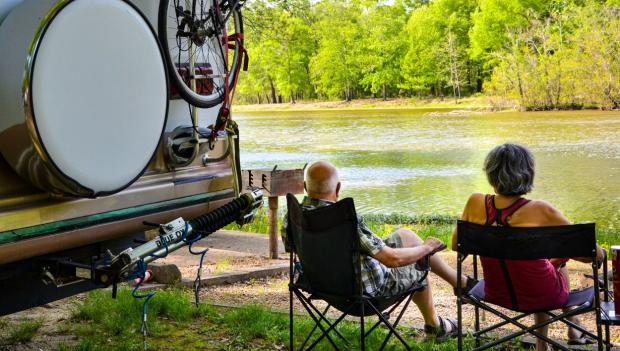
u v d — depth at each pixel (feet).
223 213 12.73
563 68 201.57
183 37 12.64
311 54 320.29
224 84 13.53
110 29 10.53
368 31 315.17
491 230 11.03
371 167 90.48
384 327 15.19
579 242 10.69
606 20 202.90
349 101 317.83
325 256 11.98
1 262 9.81
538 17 250.16
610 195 62.85
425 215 49.85
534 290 11.42
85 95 10.18
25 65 9.50
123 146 10.85
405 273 12.54
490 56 268.41
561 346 11.16
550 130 134.62
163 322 15.66
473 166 89.20
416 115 211.82
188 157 12.85
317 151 112.57
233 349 13.88
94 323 15.60
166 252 11.54
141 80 11.08
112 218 11.35
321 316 12.85
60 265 10.82
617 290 10.75
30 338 14.58
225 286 20.49
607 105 195.83
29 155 9.73
